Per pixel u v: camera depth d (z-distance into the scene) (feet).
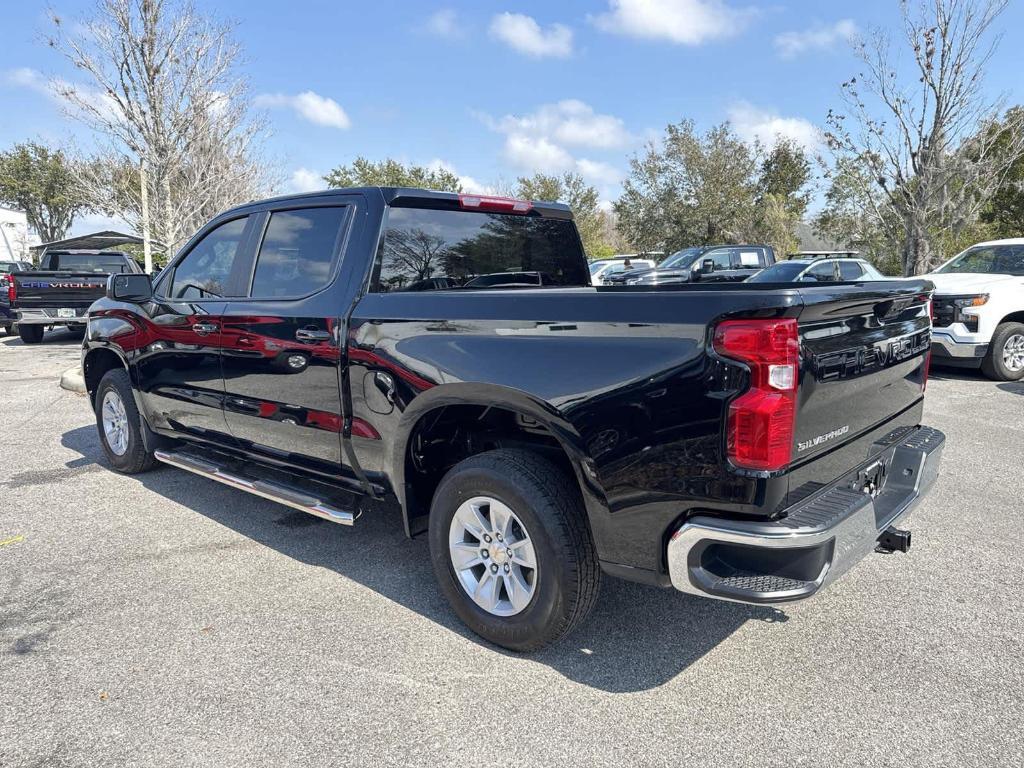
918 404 11.35
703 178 118.42
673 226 122.42
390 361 10.31
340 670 9.27
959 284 30.04
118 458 17.89
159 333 15.01
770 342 7.19
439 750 7.75
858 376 8.82
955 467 17.80
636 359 7.97
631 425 8.02
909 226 52.54
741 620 10.53
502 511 9.39
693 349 7.58
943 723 8.13
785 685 8.91
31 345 47.93
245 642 9.98
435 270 12.07
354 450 11.25
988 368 29.71
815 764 7.49
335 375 11.19
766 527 7.41
